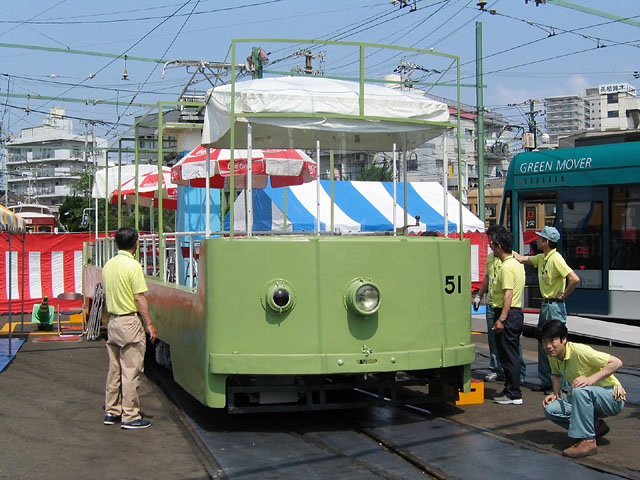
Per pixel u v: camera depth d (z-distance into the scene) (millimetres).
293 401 6688
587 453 5539
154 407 7504
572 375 5793
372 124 6738
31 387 8508
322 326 6137
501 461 5410
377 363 6203
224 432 6457
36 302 17781
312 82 7047
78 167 93562
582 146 13891
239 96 6363
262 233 8164
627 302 13039
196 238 10070
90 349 11664
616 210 13211
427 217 20844
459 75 7094
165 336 7859
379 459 5582
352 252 6234
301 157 9492
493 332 8031
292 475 5168
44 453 5797
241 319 6078
